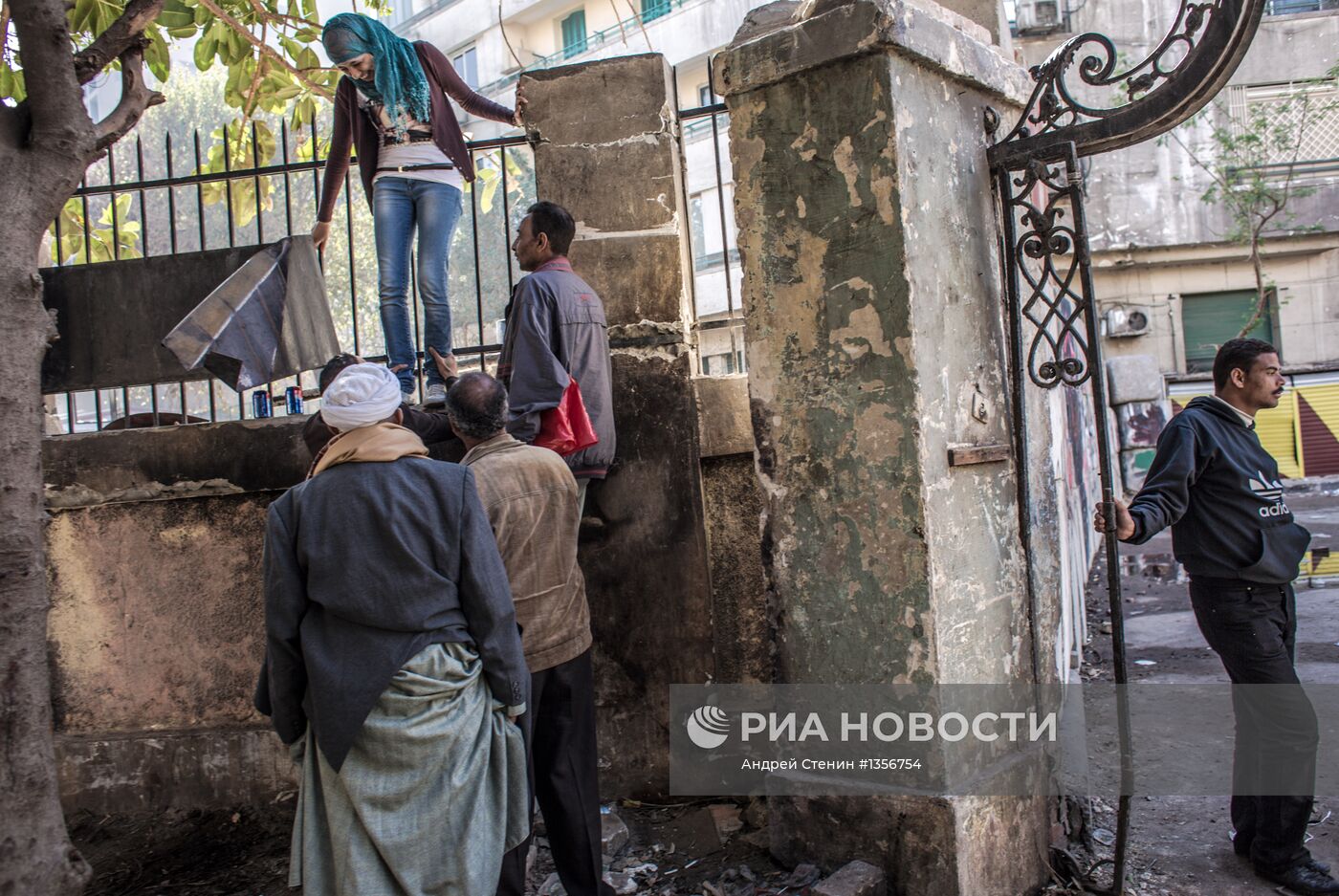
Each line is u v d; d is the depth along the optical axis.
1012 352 3.30
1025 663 3.34
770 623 3.30
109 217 5.93
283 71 5.41
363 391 2.50
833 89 3.03
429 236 4.23
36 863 2.46
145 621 4.23
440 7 29.34
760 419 3.29
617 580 3.95
